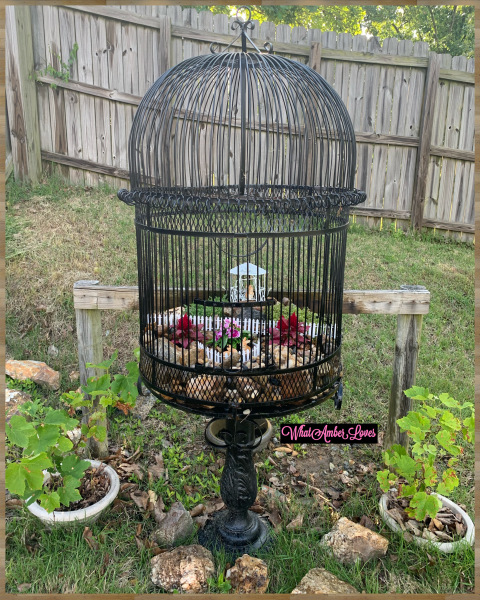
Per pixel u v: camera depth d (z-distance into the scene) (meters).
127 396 2.29
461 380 3.43
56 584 1.93
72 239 4.34
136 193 1.88
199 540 2.22
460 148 5.86
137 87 5.27
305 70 1.99
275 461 2.81
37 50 5.02
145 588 1.92
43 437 1.96
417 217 5.84
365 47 5.46
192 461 2.73
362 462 2.81
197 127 1.94
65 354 3.47
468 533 2.09
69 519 2.14
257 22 5.45
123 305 2.55
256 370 1.75
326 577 1.92
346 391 3.32
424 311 2.61
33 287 3.79
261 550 2.15
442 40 9.76
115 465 2.67
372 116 5.69
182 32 5.15
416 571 2.03
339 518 2.32
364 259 4.88
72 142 5.28
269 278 3.51
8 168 5.05
